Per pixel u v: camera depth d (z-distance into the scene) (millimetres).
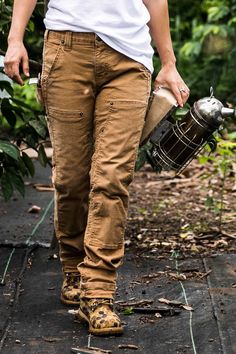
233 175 10359
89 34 5434
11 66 5465
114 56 5461
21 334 5551
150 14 5789
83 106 5547
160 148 5746
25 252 7328
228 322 5672
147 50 5570
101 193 5461
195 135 5633
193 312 5914
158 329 5605
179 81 5750
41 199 9508
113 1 5449
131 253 7367
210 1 14992
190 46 14156
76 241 6004
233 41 14195
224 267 6871
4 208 9062
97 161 5480
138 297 6234
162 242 7703
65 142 5621
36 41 7395
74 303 6047
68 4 5480
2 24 6957
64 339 5461
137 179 10922
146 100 5535
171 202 9531
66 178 5695
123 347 5312
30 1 5543
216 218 8680
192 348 5293
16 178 7316
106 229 5484
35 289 6430
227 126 10930
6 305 6086
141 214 8969
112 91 5473
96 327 5477
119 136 5441
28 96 12414
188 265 6961
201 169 11039
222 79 13703
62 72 5508
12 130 8336
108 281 5555
